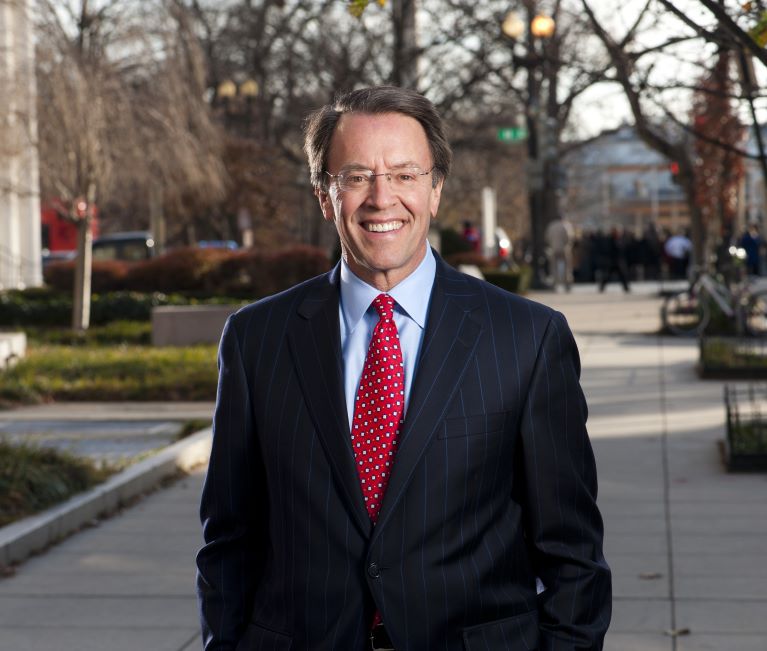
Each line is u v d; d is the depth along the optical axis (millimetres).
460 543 2699
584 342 19812
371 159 2787
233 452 2887
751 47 5480
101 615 6309
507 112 31969
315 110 2949
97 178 23125
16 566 7266
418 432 2699
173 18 25219
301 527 2736
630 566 7004
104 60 23844
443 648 2676
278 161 40125
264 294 27375
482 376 2758
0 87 22812
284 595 2756
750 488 8953
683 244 38406
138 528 8195
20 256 33312
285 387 2820
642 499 8688
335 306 2883
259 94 37781
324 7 31484
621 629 5938
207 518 2945
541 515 2816
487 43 22156
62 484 8383
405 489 2674
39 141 22844
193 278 27484
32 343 21406
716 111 14359
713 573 6816
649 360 17172
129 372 16188
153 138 24422
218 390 2949
